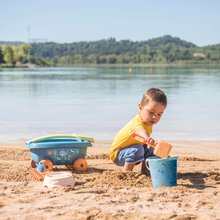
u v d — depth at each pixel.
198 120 5.42
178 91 10.02
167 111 6.25
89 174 2.71
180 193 2.25
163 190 2.30
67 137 2.95
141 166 2.81
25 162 3.07
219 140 4.21
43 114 5.96
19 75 22.50
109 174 2.57
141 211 1.97
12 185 2.43
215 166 3.01
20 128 4.83
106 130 4.73
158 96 2.66
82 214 1.93
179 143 4.06
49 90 10.62
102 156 3.31
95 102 7.54
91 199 2.14
